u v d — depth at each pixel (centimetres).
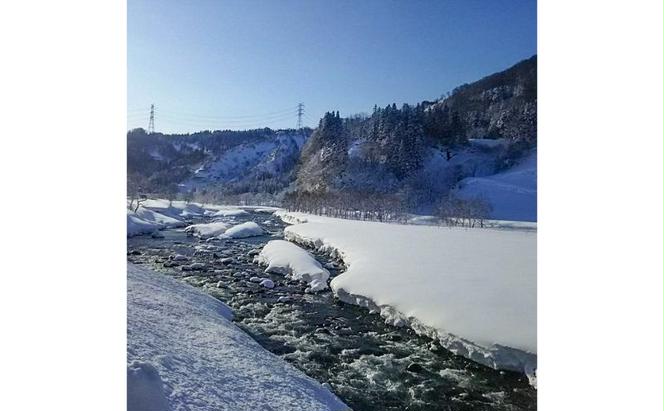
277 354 619
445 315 671
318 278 1030
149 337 491
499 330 598
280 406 424
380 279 889
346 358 610
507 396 508
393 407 487
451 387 528
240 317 784
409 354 623
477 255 1146
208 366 468
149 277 828
